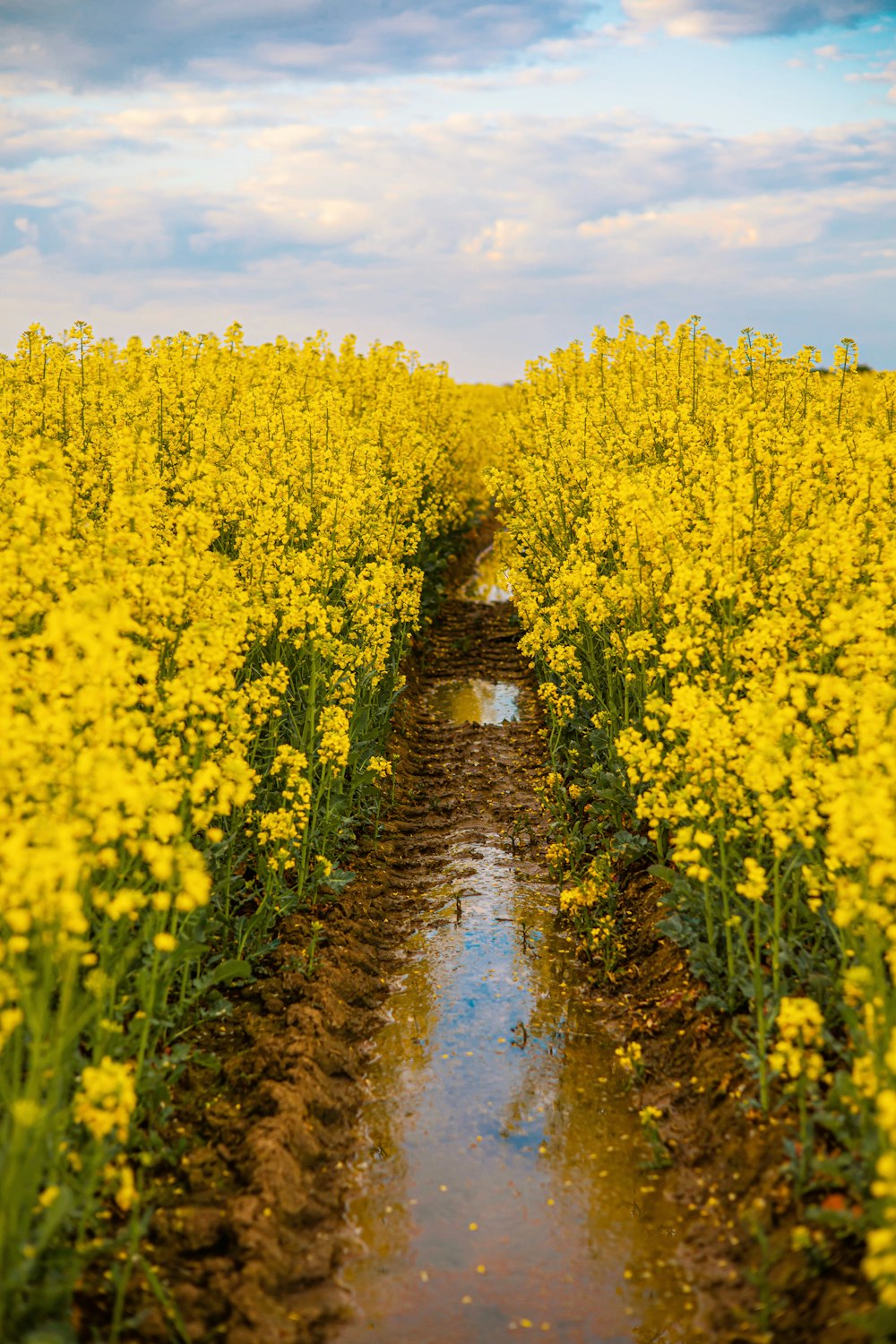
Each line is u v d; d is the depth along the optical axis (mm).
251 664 7805
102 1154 3797
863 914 4289
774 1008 4801
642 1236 4297
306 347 16953
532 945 6879
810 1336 3467
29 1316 3357
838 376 11758
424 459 16203
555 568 11219
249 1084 5121
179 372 12000
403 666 13641
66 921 3535
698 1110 4926
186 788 5016
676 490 8922
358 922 7035
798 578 6754
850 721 4992
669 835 7207
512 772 10070
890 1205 3381
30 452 6664
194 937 5469
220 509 8859
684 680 6355
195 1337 3615
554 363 17203
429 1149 4926
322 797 7789
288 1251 4160
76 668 4355
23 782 3980
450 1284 4090
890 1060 3209
